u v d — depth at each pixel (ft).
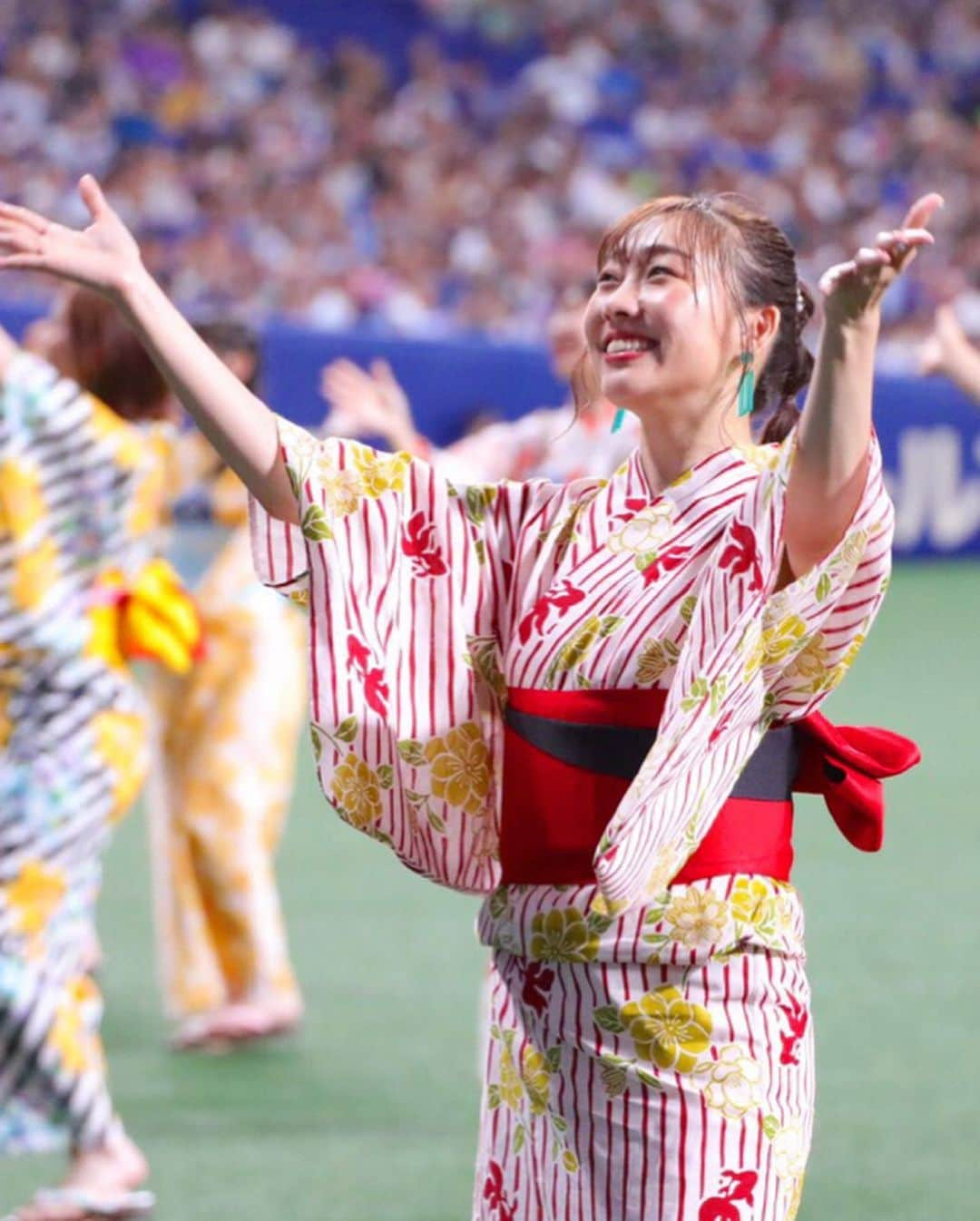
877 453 23.59
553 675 24.90
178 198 155.43
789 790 25.53
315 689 25.22
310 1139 44.93
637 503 25.32
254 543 26.13
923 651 119.65
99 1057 39.70
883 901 66.33
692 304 24.66
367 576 25.73
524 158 180.04
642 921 24.38
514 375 132.05
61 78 165.68
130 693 40.11
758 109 195.93
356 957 59.77
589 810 24.67
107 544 39.19
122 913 65.21
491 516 26.08
